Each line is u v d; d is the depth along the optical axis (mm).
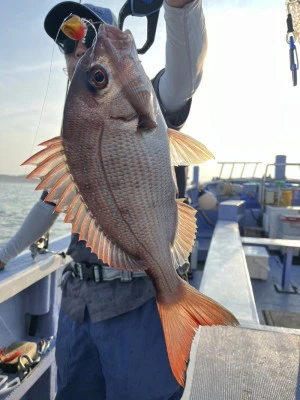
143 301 688
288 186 3719
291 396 520
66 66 673
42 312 1157
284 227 2541
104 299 699
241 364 600
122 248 507
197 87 624
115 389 695
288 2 776
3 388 867
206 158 527
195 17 529
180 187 774
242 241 1986
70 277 770
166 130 519
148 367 676
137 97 477
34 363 981
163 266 532
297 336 703
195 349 647
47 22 695
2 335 1062
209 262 1441
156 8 585
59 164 468
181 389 702
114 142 479
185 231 550
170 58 572
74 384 758
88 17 692
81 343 737
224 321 516
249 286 1161
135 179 491
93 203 484
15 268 998
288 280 1896
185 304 541
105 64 464
